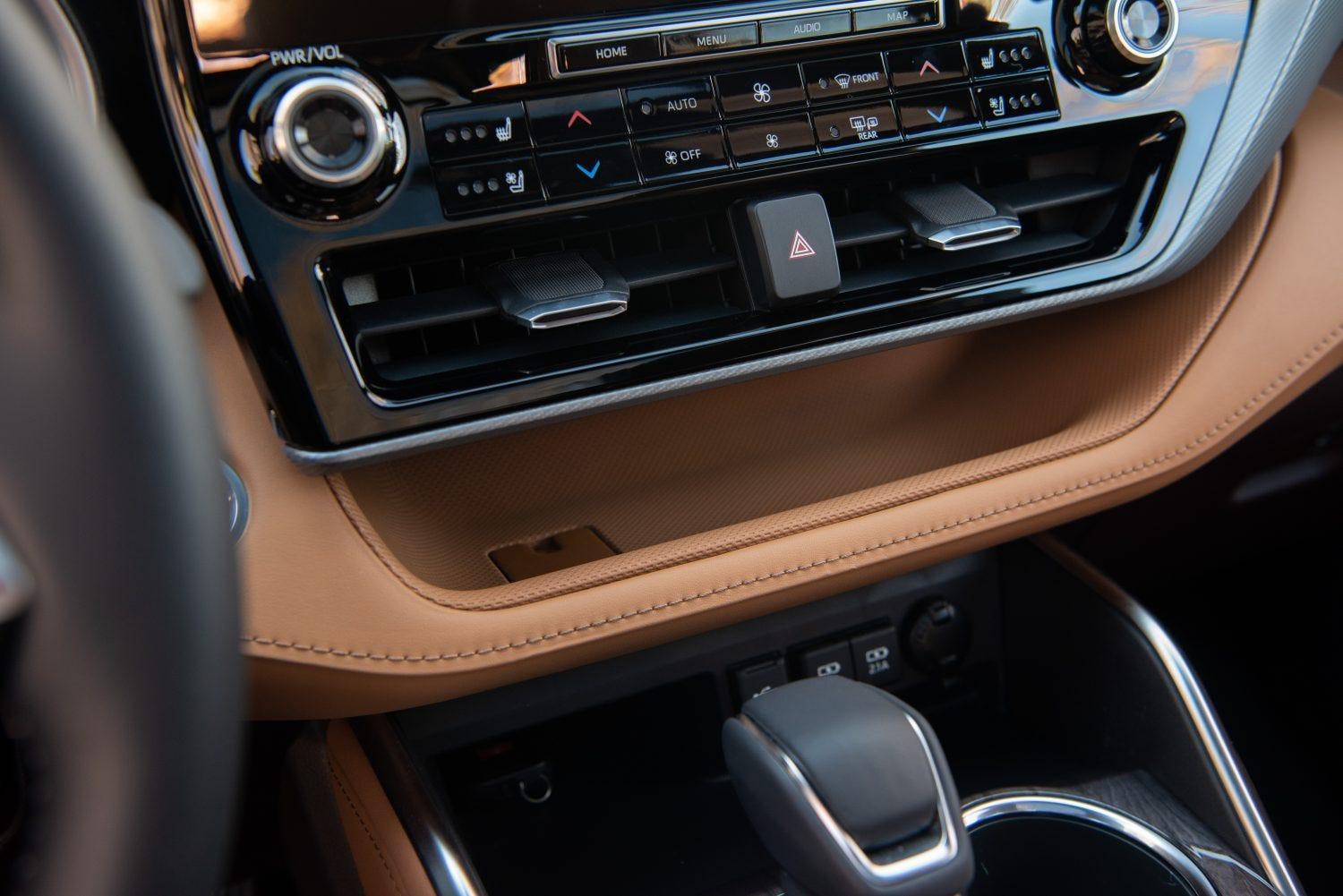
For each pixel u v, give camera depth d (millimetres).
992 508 939
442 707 990
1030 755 1146
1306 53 932
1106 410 1017
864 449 1100
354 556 784
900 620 1145
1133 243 968
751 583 874
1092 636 1090
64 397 356
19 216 352
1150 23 900
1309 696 1411
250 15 690
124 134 700
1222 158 955
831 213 920
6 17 357
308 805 975
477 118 753
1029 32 897
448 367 795
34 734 373
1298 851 1262
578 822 1086
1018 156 922
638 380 829
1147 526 1272
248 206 708
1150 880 956
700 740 1104
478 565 971
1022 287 938
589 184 782
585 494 1026
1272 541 1419
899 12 850
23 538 357
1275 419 1148
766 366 867
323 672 774
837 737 748
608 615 844
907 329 906
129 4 674
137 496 359
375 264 764
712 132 812
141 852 373
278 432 759
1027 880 968
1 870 392
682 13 792
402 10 723
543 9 760
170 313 375
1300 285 982
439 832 882
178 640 366
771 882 1004
